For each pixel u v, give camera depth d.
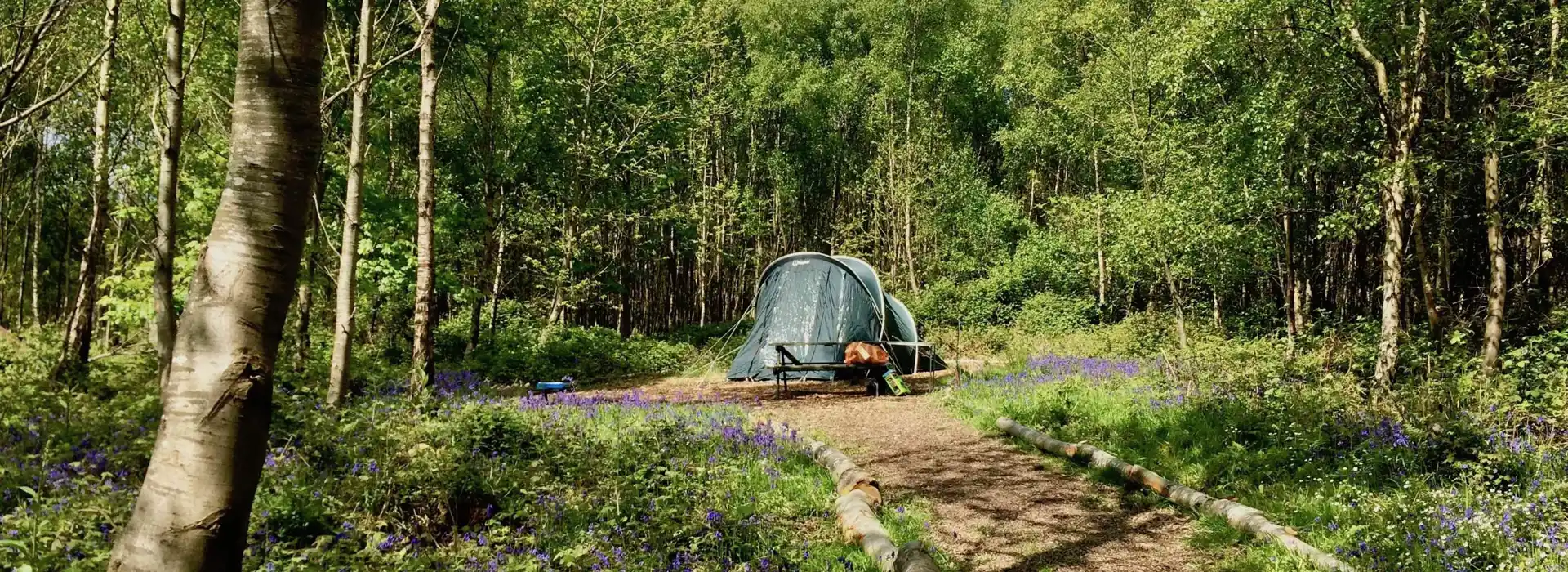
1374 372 11.36
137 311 11.74
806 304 16.53
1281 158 14.83
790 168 38.97
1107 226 21.72
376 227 16.56
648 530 5.18
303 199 2.37
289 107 2.32
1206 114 17.36
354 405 8.59
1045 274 31.03
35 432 6.38
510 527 5.22
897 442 9.72
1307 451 7.07
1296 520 5.76
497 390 12.64
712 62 31.64
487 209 20.41
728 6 35.84
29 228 31.86
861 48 38.50
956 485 7.56
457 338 20.80
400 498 5.34
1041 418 10.05
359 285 15.74
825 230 42.84
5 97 5.92
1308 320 19.19
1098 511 6.68
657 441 7.98
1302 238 19.11
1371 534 5.07
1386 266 11.17
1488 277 14.95
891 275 32.09
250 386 2.21
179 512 2.12
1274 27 12.62
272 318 2.29
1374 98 12.84
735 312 40.66
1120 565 5.38
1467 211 14.32
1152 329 15.98
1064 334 24.84
